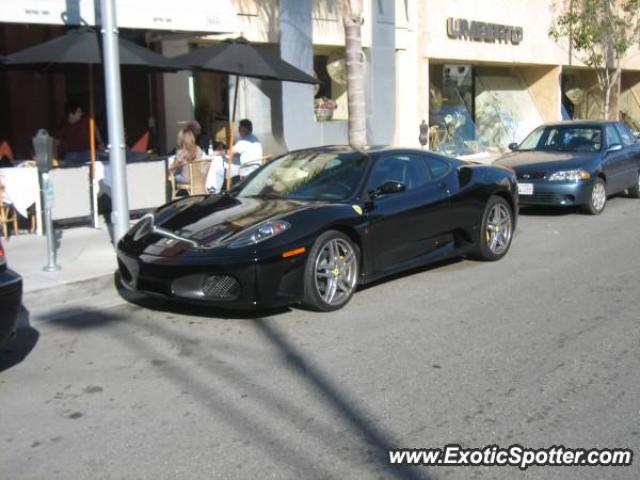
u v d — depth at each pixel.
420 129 19.72
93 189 10.56
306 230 6.48
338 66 17.61
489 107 24.72
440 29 20.48
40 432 4.41
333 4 16.78
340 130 16.98
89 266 8.30
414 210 7.55
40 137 7.86
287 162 7.99
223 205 7.18
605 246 9.89
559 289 7.60
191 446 4.17
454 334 6.13
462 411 4.61
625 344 5.86
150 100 14.05
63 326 6.57
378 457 4.02
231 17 13.07
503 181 8.86
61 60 9.27
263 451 4.10
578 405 4.69
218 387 5.05
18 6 10.66
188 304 7.12
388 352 5.70
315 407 4.69
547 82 26.31
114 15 8.42
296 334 6.16
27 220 10.81
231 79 15.27
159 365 5.52
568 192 12.10
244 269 6.12
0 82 12.32
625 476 3.83
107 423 4.51
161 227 6.86
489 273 8.32
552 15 25.44
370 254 7.09
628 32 28.52
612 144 13.27
